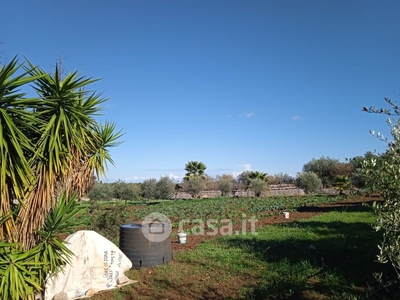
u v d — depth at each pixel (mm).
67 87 5363
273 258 8898
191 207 27734
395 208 3377
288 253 9328
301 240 10930
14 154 4996
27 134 5434
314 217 17672
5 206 5016
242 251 9992
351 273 7223
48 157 5410
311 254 9070
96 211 13875
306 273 7469
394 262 4105
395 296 5871
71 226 5859
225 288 7148
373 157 3488
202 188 43219
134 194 33750
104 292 7066
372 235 10742
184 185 44500
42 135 5316
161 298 6762
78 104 5977
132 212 24766
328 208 23312
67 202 5996
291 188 47406
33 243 5566
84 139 6047
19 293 5020
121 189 33500
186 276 8016
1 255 5035
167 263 9109
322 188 44312
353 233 11516
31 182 5246
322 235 11664
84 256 7121
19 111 4883
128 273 8273
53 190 5637
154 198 38281
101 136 6582
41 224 5523
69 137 5715
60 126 5586
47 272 5816
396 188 3357
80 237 7250
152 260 8805
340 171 43031
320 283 6973
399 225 3400
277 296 6473
